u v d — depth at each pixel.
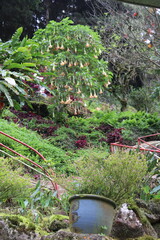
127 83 13.76
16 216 3.20
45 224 3.76
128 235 3.38
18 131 8.64
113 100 14.71
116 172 3.75
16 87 5.03
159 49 9.32
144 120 11.62
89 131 10.99
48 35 10.78
